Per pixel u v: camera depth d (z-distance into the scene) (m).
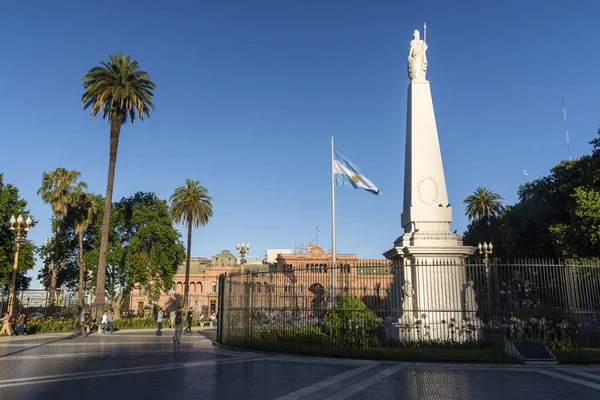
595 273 16.48
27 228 32.12
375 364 14.12
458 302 18.30
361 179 28.58
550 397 9.28
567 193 34.22
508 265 16.78
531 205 38.75
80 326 32.19
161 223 57.31
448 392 9.77
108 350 19.42
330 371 12.70
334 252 27.83
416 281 18.70
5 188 46.09
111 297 56.06
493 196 58.03
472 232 59.12
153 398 8.99
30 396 9.16
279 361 14.91
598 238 27.95
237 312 20.73
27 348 20.69
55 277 50.09
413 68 22.00
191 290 99.81
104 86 37.62
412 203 20.47
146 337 28.94
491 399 9.09
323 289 18.83
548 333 16.94
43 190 51.00
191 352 18.22
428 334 17.05
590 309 16.02
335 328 17.67
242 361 14.95
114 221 56.09
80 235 50.34
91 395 9.27
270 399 8.95
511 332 16.98
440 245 19.06
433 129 21.22
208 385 10.49
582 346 16.22
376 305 18.42
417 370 12.92
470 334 16.94
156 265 55.38
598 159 30.77
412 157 20.95
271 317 19.28
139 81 39.16
